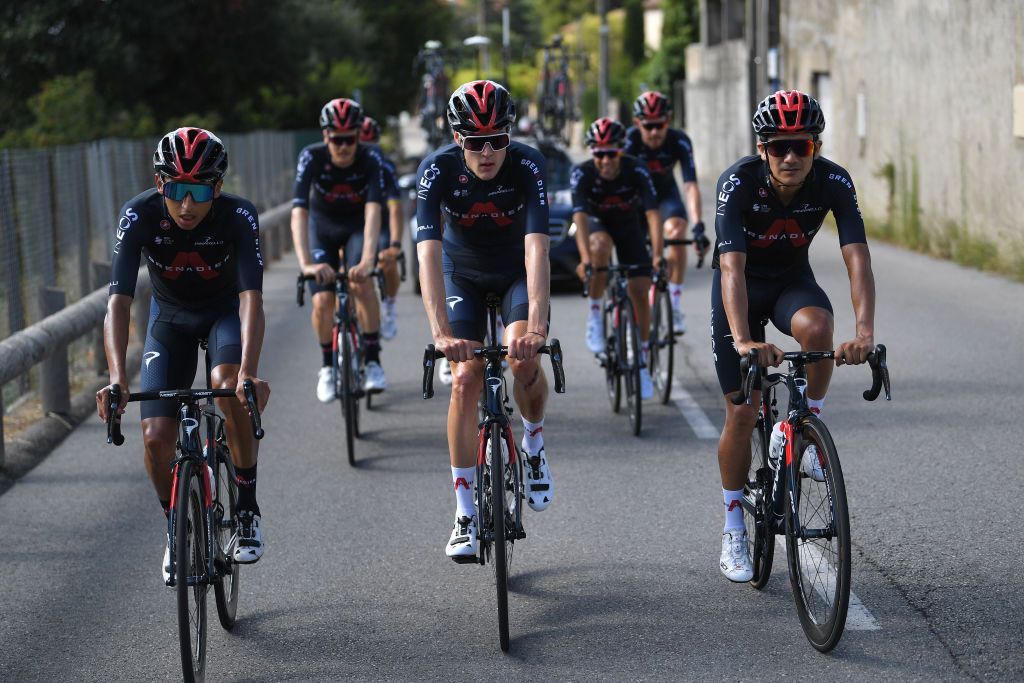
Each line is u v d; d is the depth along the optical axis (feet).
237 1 310.04
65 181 101.76
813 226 43.04
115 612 43.57
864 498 53.47
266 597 44.73
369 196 71.10
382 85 484.33
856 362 37.86
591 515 53.01
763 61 205.36
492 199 44.11
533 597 43.78
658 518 52.26
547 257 42.88
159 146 40.01
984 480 55.36
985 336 89.92
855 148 176.04
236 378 41.91
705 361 86.84
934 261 135.74
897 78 155.22
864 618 40.34
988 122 126.21
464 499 42.96
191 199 39.83
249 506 43.04
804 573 39.01
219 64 322.14
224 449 42.29
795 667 36.88
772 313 45.14
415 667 38.04
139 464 64.18
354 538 50.96
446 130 208.13
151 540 51.62
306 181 72.18
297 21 348.59
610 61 540.52
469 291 46.19
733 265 41.39
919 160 147.02
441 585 45.32
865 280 41.32
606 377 78.38
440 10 524.52
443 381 80.48
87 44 281.95
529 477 46.47
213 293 44.06
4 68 278.87
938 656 37.19
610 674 36.91
